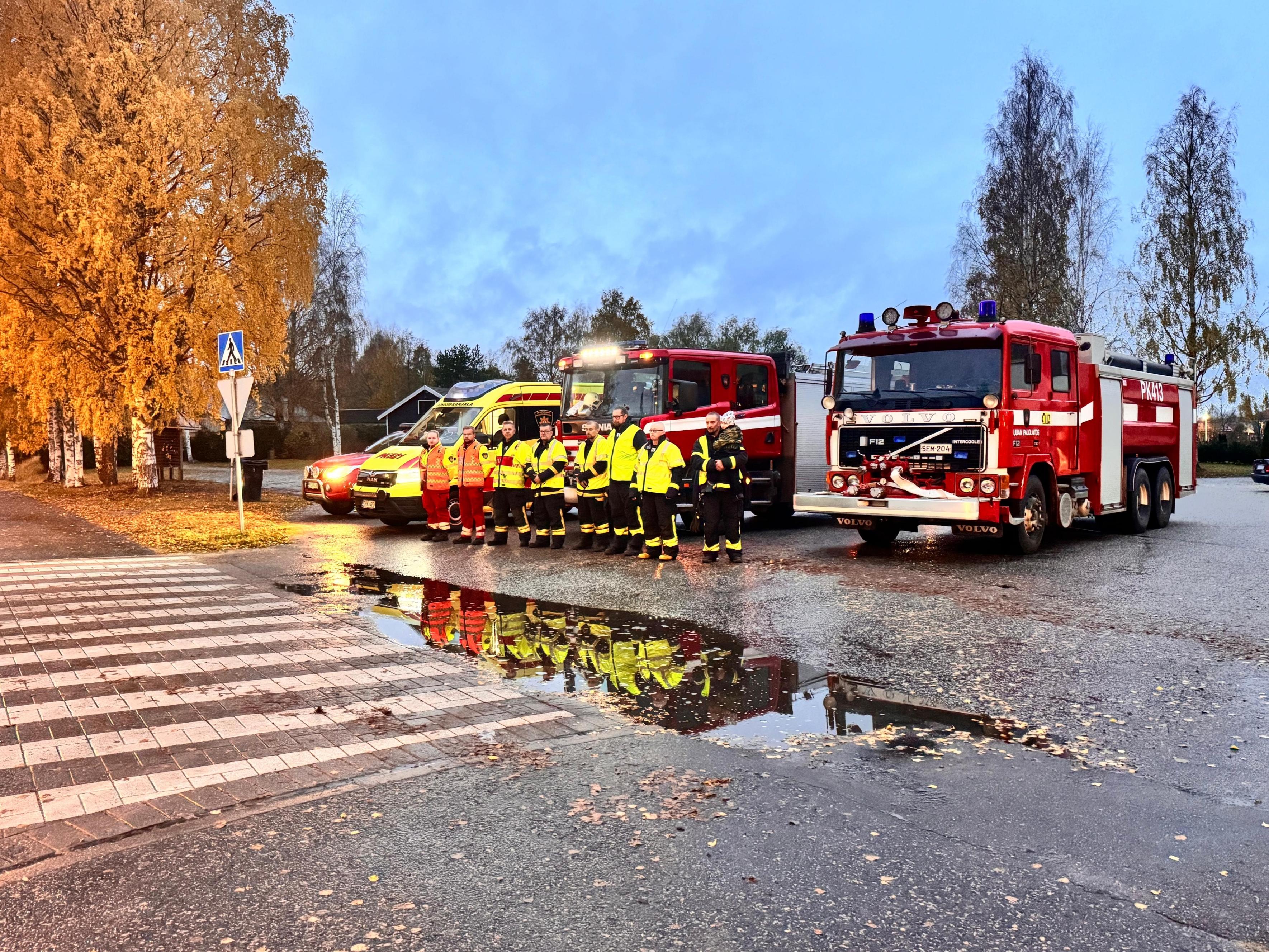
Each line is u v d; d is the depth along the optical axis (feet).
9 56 73.10
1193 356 139.44
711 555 38.24
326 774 14.99
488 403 53.62
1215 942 9.95
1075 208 130.72
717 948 9.84
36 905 10.85
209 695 19.51
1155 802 13.75
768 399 51.49
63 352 71.56
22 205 69.41
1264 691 19.48
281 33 78.38
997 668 21.44
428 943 9.96
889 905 10.73
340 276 164.55
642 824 13.00
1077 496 41.57
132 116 69.56
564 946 9.89
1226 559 38.19
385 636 25.05
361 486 51.31
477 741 16.57
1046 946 9.86
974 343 36.65
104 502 71.05
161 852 12.23
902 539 46.11
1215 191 138.51
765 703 18.85
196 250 68.54
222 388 48.80
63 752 16.07
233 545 44.88
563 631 25.55
